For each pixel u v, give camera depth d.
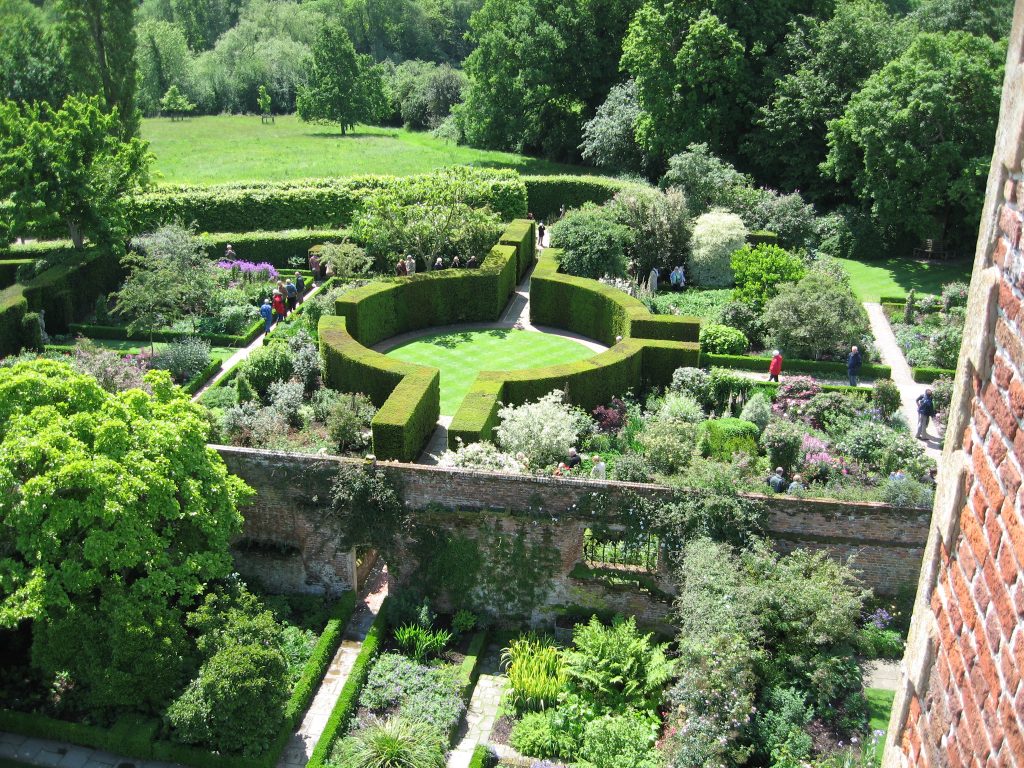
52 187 42.38
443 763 19.16
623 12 68.62
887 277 48.66
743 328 39.41
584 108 71.88
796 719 18.70
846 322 36.91
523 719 20.28
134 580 20.92
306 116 94.31
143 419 21.23
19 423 19.92
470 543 22.98
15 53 65.25
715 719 17.89
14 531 20.33
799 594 19.53
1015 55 4.52
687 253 46.72
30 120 44.62
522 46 67.88
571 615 23.14
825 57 56.72
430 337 40.94
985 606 4.40
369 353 33.50
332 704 20.86
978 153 49.06
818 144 57.75
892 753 5.94
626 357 33.44
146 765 19.06
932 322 40.38
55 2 54.03
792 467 28.03
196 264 42.56
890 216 50.28
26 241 50.94
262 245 48.59
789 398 32.59
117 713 19.78
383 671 21.34
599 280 43.28
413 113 94.62
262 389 34.06
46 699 20.34
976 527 4.59
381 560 26.16
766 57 59.69
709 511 21.52
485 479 22.39
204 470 21.64
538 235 56.28
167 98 96.88
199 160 73.56
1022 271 4.20
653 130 59.78
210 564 21.08
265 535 24.12
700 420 31.11
